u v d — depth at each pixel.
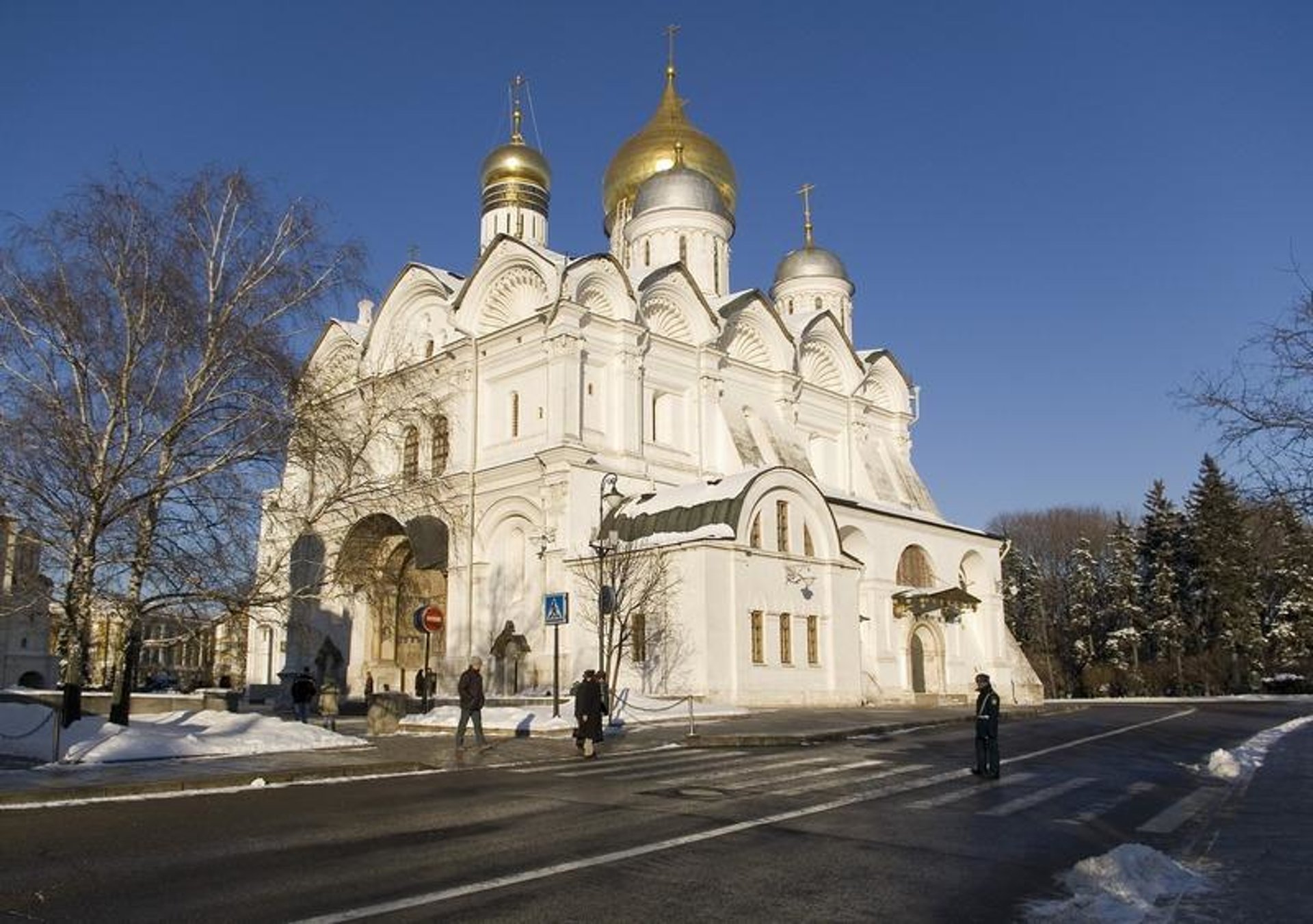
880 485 58.28
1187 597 77.06
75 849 10.92
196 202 23.30
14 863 10.18
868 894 9.11
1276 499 16.50
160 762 18.91
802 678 40.56
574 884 9.37
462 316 48.06
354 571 27.73
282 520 25.25
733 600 38.22
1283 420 16.53
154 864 10.14
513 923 8.05
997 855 10.88
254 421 23.09
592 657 39.97
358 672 50.97
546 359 44.16
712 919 8.25
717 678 37.12
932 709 41.31
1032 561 95.25
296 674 50.53
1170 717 40.31
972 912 8.52
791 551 41.72
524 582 43.97
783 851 10.95
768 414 53.06
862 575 51.81
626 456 44.62
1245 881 9.58
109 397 21.67
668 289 48.97
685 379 49.12
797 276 70.56
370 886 9.20
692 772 18.48
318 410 24.41
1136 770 19.69
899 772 18.53
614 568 36.53
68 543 21.36
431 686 42.16
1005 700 57.03
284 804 14.39
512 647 41.78
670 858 10.55
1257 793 16.33
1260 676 71.81
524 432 45.12
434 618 33.91
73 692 21.19
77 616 21.36
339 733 27.03
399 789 16.16
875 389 62.50
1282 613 71.75
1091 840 11.90
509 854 10.70
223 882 9.38
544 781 17.19
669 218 59.78
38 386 21.52
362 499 26.33
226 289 23.30
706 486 41.44
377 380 27.25
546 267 44.91
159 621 23.81
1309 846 11.50
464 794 15.45
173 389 22.44
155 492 21.80
